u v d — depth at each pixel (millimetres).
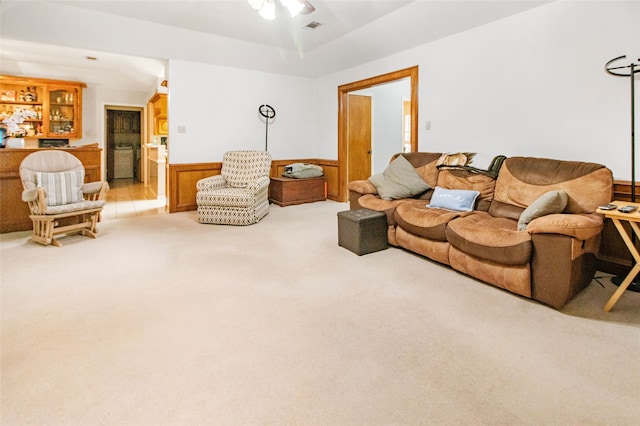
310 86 6461
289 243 3613
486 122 3697
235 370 1582
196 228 4258
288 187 5742
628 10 2660
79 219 4250
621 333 1900
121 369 1582
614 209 2150
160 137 7598
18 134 6293
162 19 4156
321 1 3666
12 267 2865
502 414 1331
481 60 3695
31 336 1845
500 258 2348
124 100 8250
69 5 3750
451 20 3738
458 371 1584
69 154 3969
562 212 2484
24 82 6844
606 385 1489
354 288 2494
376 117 6676
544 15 3158
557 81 3109
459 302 2275
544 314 2115
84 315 2076
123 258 3119
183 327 1950
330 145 6238
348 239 3355
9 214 3986
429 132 4316
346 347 1770
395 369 1597
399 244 3322
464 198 3121
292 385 1484
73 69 7355
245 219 4371
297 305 2227
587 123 2947
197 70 5215
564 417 1316
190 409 1347
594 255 2436
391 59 4812
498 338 1855
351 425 1274
